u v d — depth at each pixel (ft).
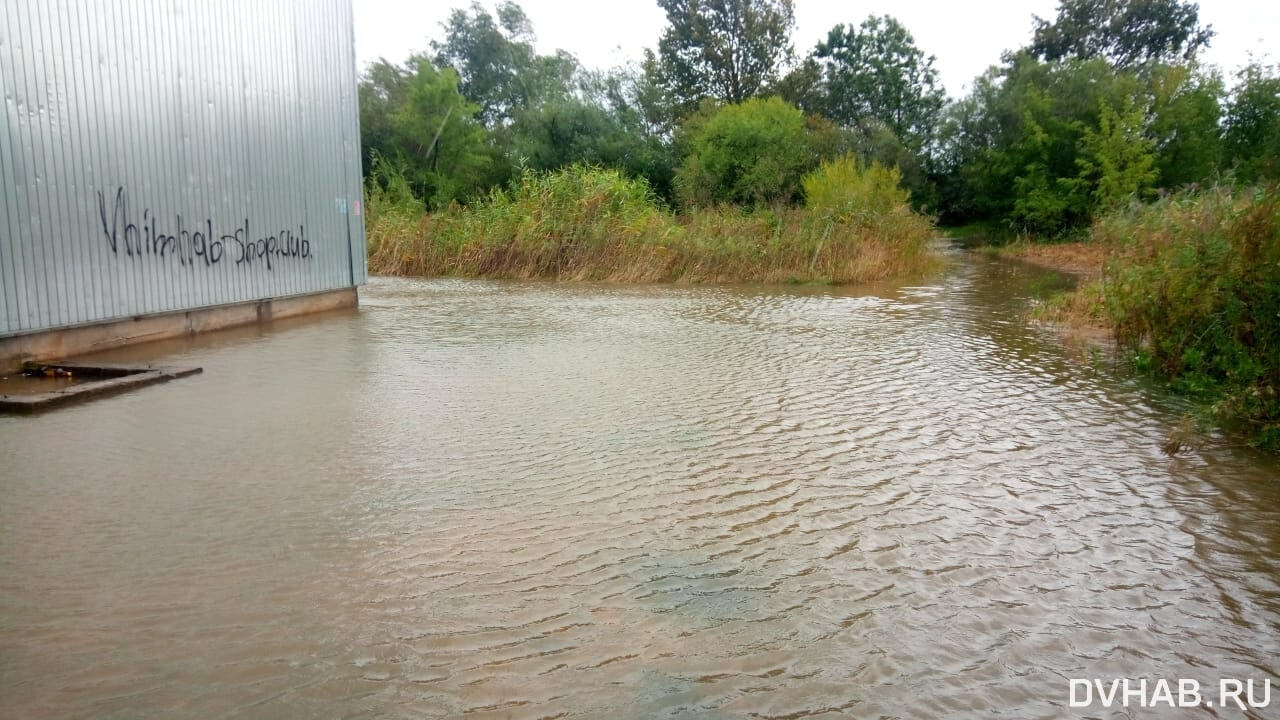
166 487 18.10
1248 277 26.16
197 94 39.45
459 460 20.22
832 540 15.74
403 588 13.46
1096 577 14.35
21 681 10.64
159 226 37.47
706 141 108.88
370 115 133.80
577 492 18.07
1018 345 38.01
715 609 13.00
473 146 127.75
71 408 25.22
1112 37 175.01
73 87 33.06
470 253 76.69
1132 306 32.99
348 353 35.04
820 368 32.32
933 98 190.39
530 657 11.53
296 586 13.44
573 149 124.88
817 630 12.44
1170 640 12.36
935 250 104.01
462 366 32.19
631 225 73.56
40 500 17.25
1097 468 20.24
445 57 174.91
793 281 70.28
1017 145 116.78
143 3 36.27
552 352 35.53
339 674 11.00
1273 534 16.24
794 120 114.32
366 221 86.22
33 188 31.53
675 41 169.58
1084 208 108.78
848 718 10.35
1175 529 16.48
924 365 33.06
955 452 21.42
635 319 46.62
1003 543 15.72
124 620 12.27
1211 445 22.22
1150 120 105.40
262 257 44.11
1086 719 10.47
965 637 12.35
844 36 191.31
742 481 18.97
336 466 19.65
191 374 30.27
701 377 30.40
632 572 14.21
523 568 14.28
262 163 43.83
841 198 81.25
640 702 10.57
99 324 34.86
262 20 43.45
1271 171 34.55
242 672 10.98
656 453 20.99
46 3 31.83
